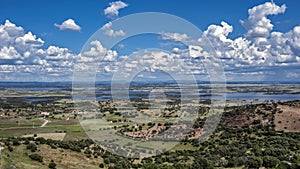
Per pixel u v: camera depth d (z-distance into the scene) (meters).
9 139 76.19
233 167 73.56
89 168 60.53
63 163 62.53
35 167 57.03
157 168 59.19
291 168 72.69
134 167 59.59
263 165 76.06
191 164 65.56
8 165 53.66
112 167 59.91
